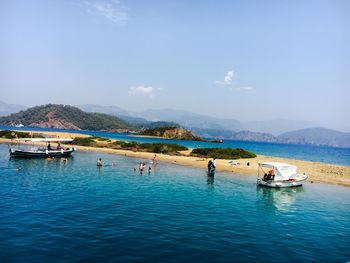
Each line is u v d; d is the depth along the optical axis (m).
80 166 51.16
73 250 16.23
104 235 18.61
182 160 68.25
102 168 49.94
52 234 18.42
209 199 30.42
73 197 28.27
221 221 22.95
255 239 19.53
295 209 28.70
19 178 37.25
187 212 24.89
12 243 16.84
